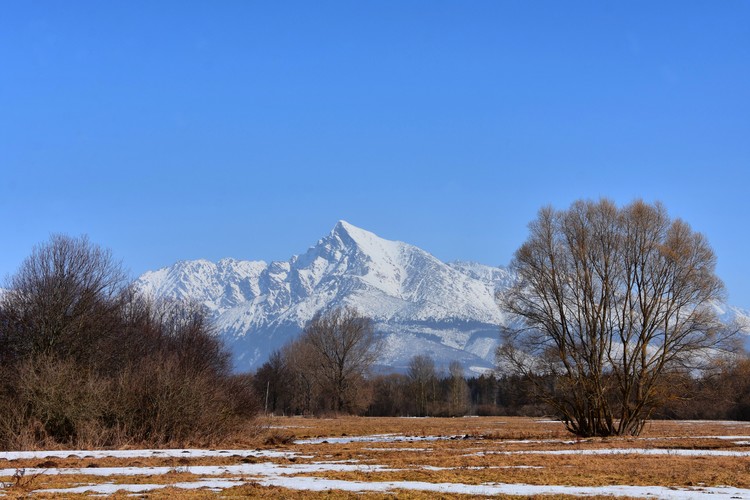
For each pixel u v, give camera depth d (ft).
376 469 95.30
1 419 132.26
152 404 145.89
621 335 169.78
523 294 176.45
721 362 167.63
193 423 149.48
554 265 173.27
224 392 169.99
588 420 173.58
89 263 195.21
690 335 167.84
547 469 94.22
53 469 92.68
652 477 85.10
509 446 140.87
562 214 175.52
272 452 127.54
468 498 67.72
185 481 80.84
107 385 147.23
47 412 136.05
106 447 136.05
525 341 175.94
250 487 74.18
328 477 85.35
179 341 242.17
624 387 170.71
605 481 81.25
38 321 180.24
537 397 175.94
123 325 206.80
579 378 170.91
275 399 473.26
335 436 192.03
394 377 533.96
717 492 71.97
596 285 173.37
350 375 435.53
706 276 168.25
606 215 172.86
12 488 72.90
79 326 185.88
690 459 108.88
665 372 169.17
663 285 168.66
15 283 185.16
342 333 437.99
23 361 156.35
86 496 68.28
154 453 121.29
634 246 171.42
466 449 132.46
